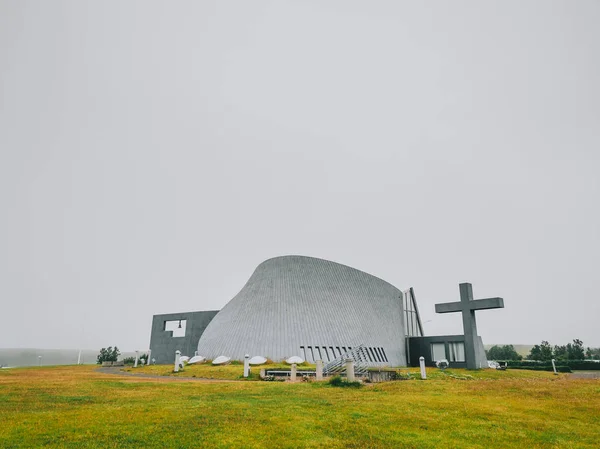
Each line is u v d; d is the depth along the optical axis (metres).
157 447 10.58
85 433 11.69
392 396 19.45
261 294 47.84
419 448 11.09
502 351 107.75
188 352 63.69
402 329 57.75
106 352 70.94
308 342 44.06
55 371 37.97
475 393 20.92
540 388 22.97
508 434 12.66
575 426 13.88
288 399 18.17
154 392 20.27
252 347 43.94
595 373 46.66
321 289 48.69
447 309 48.44
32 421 12.96
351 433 12.34
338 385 23.81
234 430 12.24
